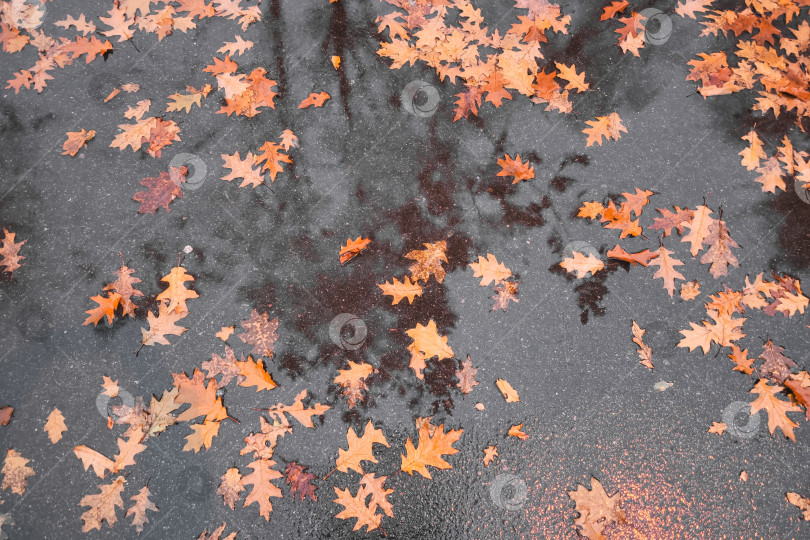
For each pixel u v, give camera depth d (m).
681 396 1.92
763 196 2.07
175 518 1.83
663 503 1.86
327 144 2.08
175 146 2.06
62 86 2.10
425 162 2.07
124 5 2.16
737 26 2.21
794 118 2.14
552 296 1.98
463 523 1.84
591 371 1.93
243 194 2.04
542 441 1.89
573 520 1.84
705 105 2.14
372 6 2.20
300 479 1.85
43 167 2.04
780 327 1.97
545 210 2.04
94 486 1.85
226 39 2.15
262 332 1.94
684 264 2.01
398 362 1.93
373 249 2.00
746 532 1.85
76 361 1.92
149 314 1.94
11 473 1.85
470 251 2.01
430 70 2.15
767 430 1.90
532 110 2.12
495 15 2.20
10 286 1.96
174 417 1.88
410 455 1.87
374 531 1.84
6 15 2.13
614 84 2.15
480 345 1.94
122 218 2.01
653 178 2.08
